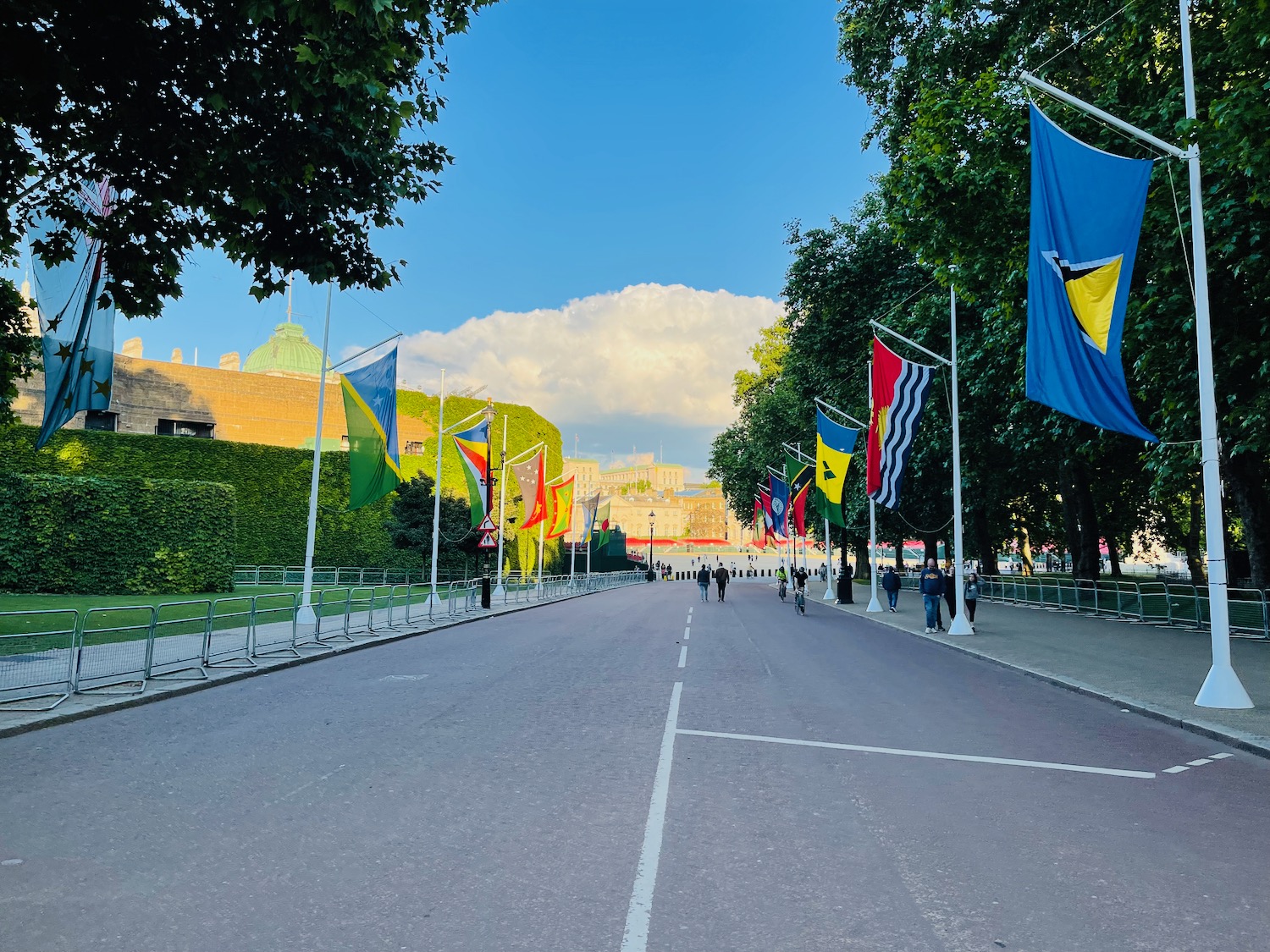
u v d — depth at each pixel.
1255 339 15.62
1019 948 3.87
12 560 29.72
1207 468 10.73
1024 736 8.84
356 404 22.58
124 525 32.41
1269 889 4.63
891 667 14.95
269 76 8.96
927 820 5.84
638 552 134.88
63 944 3.86
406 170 10.80
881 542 55.75
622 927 4.04
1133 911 4.30
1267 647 17.20
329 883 4.61
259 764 7.39
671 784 6.71
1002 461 33.91
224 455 48.72
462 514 52.25
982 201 17.27
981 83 17.17
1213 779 7.10
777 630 23.23
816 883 4.64
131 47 8.42
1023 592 33.22
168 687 11.76
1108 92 17.30
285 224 10.26
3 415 18.47
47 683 10.49
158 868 4.85
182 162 9.31
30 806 6.12
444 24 10.16
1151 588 28.75
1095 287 10.86
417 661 15.61
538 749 7.97
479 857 5.04
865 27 23.77
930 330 27.70
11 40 7.72
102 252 10.07
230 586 35.53
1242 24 10.73
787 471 48.50
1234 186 14.47
